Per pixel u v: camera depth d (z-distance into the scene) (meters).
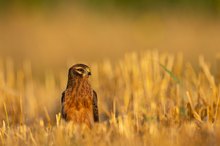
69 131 15.91
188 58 39.97
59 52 42.50
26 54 42.81
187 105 17.95
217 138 14.51
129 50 43.03
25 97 23.38
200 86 19.44
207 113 17.31
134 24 48.03
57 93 24.88
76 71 17.88
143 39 45.16
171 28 46.75
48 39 43.97
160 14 49.41
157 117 18.14
